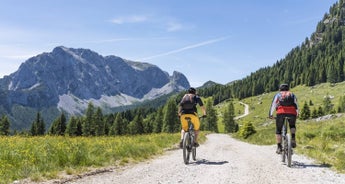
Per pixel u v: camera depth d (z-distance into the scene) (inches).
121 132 5423.2
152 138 914.1
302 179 358.9
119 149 558.6
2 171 358.0
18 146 550.3
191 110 485.4
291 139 454.9
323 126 1042.7
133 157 538.9
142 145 641.0
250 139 1734.7
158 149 681.6
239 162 479.5
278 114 465.4
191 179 353.1
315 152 591.5
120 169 426.6
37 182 337.1
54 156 445.4
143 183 331.0
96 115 5088.6
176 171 401.7
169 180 346.6
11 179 339.9
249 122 2300.7
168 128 5270.7
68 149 498.6
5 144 579.2
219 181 344.2
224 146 870.4
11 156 437.4
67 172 385.4
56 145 542.9
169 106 5339.6
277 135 477.1
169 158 551.5
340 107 5876.0
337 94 7352.4
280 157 547.2
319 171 408.2
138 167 443.2
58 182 337.4
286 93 466.6
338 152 575.2
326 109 6294.3
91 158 462.3
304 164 466.0
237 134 2822.3
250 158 531.2
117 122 5442.9
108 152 528.1
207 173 388.8
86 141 701.9
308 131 979.9
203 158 534.6
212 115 6407.5
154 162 497.7
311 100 7426.2
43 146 526.3
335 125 983.6
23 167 380.8
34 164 403.5
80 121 5177.2
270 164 461.4
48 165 402.9
